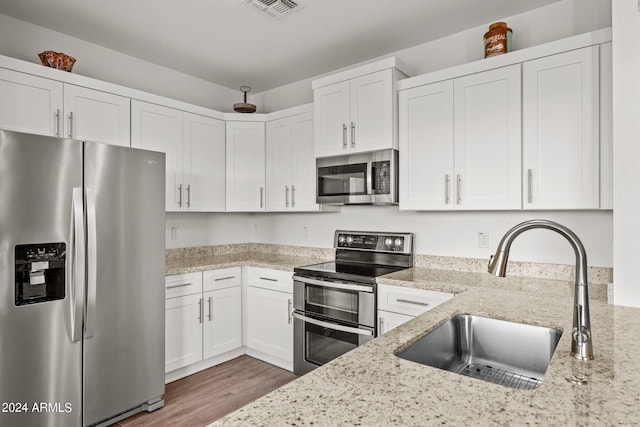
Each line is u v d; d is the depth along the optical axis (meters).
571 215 2.19
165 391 2.61
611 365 0.92
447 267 2.65
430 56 2.81
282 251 3.72
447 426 0.66
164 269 2.41
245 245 3.94
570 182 1.93
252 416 0.69
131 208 2.23
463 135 2.29
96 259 2.05
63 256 1.92
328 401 0.75
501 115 2.15
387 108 2.57
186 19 2.51
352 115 2.74
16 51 2.51
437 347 1.29
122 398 2.18
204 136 3.24
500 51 2.22
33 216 1.82
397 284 2.26
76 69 2.79
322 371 0.91
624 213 1.49
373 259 2.97
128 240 2.21
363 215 3.14
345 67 3.30
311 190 3.15
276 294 3.00
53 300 1.88
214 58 3.13
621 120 1.49
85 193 2.01
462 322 1.45
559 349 1.04
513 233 1.01
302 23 2.56
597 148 1.86
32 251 1.82
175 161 3.02
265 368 3.01
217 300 3.02
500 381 1.29
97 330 2.07
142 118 2.81
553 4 2.29
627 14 1.48
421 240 2.80
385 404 0.74
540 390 0.80
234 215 3.87
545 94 2.00
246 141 3.47
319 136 2.94
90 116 2.52
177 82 3.41
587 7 2.18
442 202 2.37
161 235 2.39
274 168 3.44
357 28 2.61
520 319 1.34
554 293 1.84
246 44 2.86
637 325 1.24
